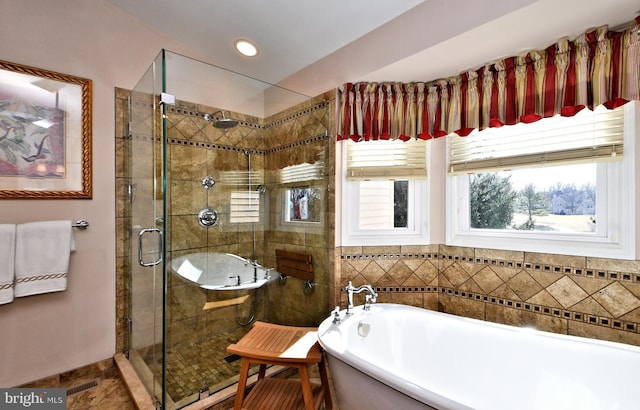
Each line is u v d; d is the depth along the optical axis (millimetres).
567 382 1369
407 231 2254
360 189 2301
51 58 1843
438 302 2174
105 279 2064
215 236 2170
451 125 1933
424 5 1635
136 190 1978
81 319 1971
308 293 2256
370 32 1928
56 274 1770
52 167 1843
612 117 1526
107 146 2066
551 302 1670
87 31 1977
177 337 1907
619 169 1513
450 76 1957
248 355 1464
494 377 1525
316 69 2303
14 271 1644
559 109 1535
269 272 2404
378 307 1874
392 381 1138
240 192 2320
